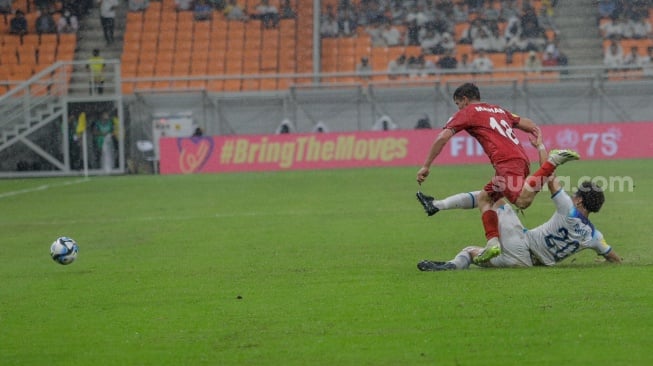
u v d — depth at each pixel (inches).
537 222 1387.8
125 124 2898.6
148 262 1101.1
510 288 818.2
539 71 2960.1
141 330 721.6
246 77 2807.6
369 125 2933.1
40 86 2967.5
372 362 609.3
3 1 3425.2
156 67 3366.1
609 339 643.5
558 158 883.4
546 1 3403.1
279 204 1769.2
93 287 930.7
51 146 2859.3
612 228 1277.1
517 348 629.3
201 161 2728.8
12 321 775.7
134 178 2583.7
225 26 3467.0
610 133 2701.8
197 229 1430.9
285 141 2719.0
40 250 1262.3
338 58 3368.6
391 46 3380.9
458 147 2709.2
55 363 635.5
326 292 847.7
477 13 3398.1
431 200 930.7
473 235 1250.6
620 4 3368.6
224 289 888.3
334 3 3452.3
